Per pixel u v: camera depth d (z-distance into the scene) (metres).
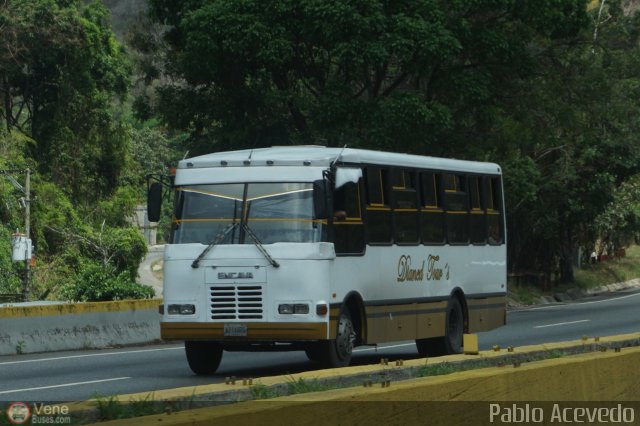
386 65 49.62
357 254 23.53
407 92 46.88
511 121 55.41
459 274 28.33
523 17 51.28
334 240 22.66
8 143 76.25
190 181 23.25
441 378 10.45
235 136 51.09
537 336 37.22
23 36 79.81
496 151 57.19
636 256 110.94
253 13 47.19
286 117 53.03
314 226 22.38
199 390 9.38
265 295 22.27
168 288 22.86
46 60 82.19
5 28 79.62
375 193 24.59
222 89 51.56
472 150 52.75
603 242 98.00
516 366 11.76
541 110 56.22
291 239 22.31
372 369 11.70
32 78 84.00
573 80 57.53
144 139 145.75
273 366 26.48
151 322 35.16
